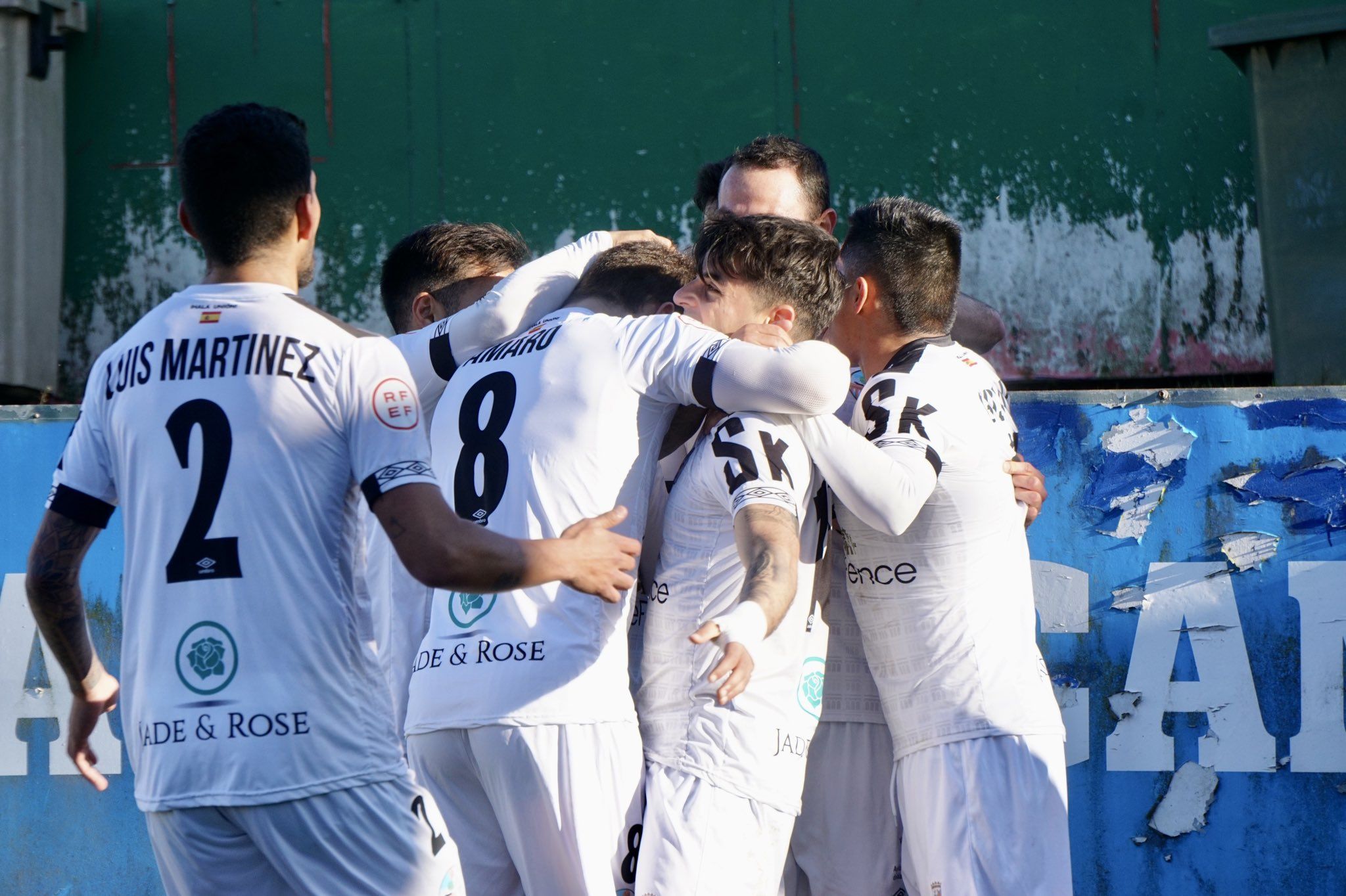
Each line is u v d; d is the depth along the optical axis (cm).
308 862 751
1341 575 1180
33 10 2064
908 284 1015
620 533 900
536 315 1022
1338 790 1165
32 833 1212
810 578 929
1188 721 1177
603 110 2220
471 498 918
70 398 2206
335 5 2242
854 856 1011
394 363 795
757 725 888
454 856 809
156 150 2241
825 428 907
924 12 2195
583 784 853
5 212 2044
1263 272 2016
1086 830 1172
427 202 2227
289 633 754
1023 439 1203
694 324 931
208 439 764
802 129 2203
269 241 808
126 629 783
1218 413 1200
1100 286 2173
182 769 745
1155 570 1191
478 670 872
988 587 965
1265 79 1753
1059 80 2180
